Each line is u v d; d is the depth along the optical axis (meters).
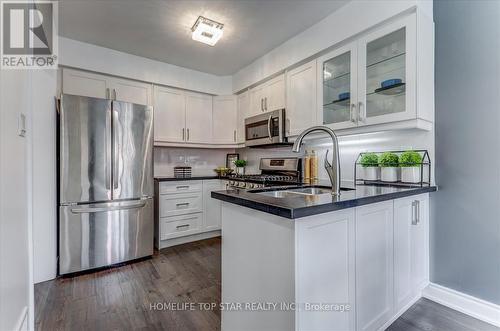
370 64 1.94
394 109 1.85
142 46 2.81
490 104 1.59
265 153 3.58
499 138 1.56
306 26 2.38
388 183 1.97
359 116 1.96
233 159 3.96
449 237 1.78
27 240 1.14
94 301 1.83
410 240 1.69
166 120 3.30
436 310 1.69
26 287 1.11
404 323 1.55
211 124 3.70
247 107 3.43
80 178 2.34
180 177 3.30
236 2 2.03
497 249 1.57
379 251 1.41
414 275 1.74
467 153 1.69
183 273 2.33
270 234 1.12
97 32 2.50
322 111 2.28
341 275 1.18
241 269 1.32
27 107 1.15
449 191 1.78
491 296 1.60
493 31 1.57
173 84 3.30
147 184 2.75
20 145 1.05
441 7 1.80
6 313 0.87
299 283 1.01
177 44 2.76
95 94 2.81
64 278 2.23
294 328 1.00
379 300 1.42
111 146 2.51
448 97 1.77
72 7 2.08
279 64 2.76
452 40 1.75
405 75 1.72
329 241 1.13
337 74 2.24
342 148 2.48
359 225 1.28
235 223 1.36
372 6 1.86
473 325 1.55
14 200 0.96
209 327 1.55
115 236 2.52
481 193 1.64
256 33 2.51
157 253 2.88
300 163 2.84
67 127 2.28
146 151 2.75
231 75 3.69
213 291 1.98
